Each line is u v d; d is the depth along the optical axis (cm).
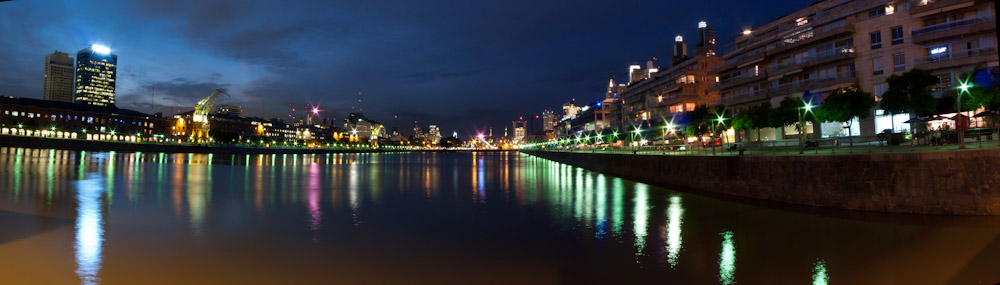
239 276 1266
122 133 17238
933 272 1273
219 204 2564
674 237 1744
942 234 1656
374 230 1897
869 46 4822
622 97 12019
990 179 1883
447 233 1848
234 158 10681
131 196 2792
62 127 15175
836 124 4925
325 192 3306
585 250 1567
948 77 4238
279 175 5050
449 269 1355
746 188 2708
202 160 8812
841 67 5075
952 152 1930
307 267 1361
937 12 4347
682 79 8606
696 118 6462
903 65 4556
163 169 5491
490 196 3133
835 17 5272
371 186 3850
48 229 1759
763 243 1623
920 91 3269
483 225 2022
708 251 1534
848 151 2572
